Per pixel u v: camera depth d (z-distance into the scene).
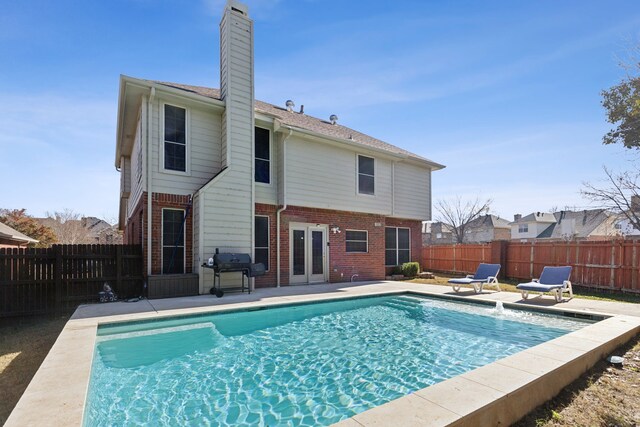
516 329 6.29
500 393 2.74
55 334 6.16
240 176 9.49
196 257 8.88
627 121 11.62
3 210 21.28
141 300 7.74
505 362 3.50
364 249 12.98
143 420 3.19
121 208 16.17
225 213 9.16
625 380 3.66
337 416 3.27
